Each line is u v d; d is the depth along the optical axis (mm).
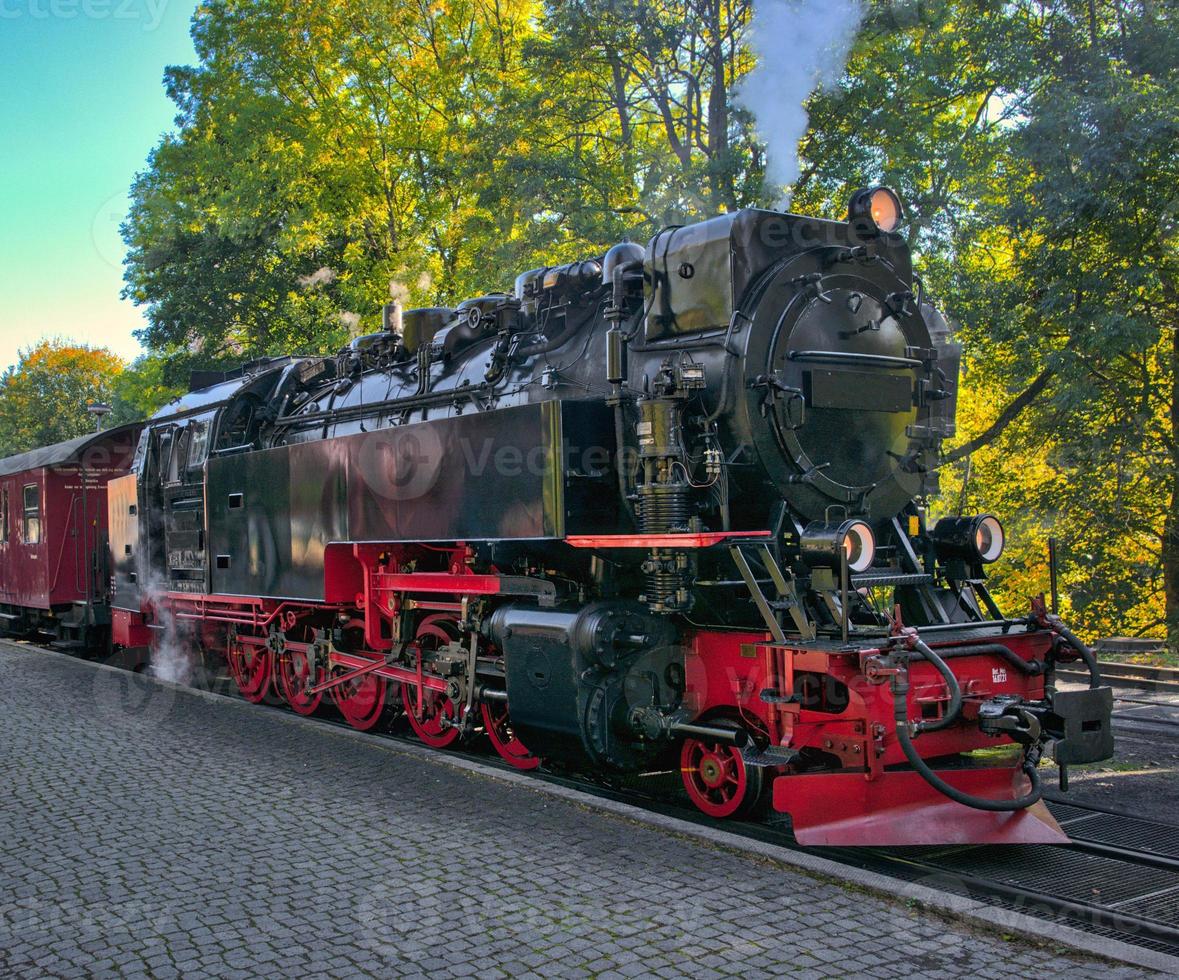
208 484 10680
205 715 9023
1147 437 16125
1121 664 11906
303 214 22391
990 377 16891
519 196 17891
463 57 22000
